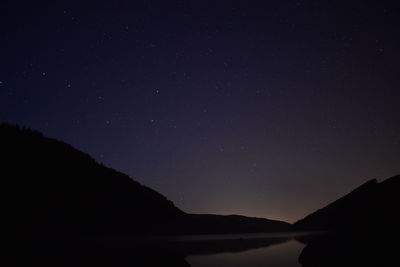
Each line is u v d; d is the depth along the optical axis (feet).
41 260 85.40
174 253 133.59
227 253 145.28
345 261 63.26
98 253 106.93
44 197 182.50
